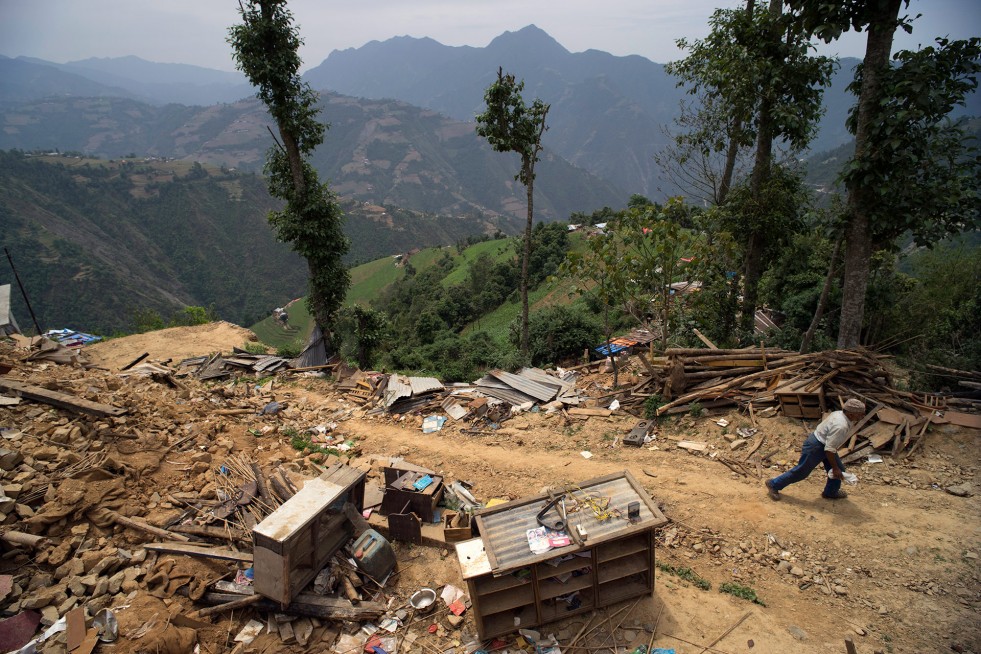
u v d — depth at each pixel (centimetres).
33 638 568
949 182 1038
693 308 1609
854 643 578
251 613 643
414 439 1206
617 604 651
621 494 668
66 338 2870
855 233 1165
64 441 843
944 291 1942
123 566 671
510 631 610
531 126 2022
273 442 1095
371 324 2500
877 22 1040
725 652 579
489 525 643
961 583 636
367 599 677
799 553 717
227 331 2695
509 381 1452
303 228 1953
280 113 1814
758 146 1570
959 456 858
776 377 1106
